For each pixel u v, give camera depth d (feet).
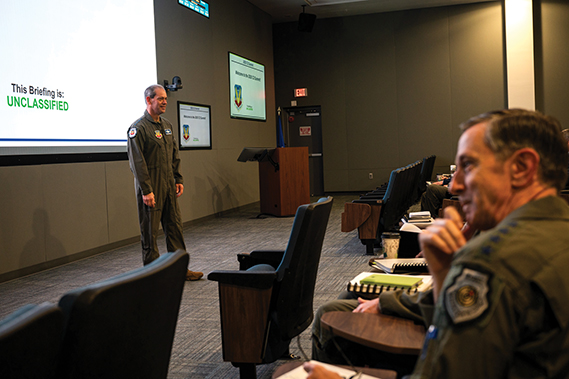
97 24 17.46
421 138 34.91
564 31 31.89
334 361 4.56
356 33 35.53
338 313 4.33
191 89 24.14
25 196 14.58
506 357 2.35
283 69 36.91
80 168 16.75
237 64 29.27
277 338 7.11
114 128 18.30
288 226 22.76
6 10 13.94
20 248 14.40
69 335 2.63
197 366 8.04
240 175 29.58
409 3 33.04
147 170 13.11
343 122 36.19
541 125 2.79
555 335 2.33
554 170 2.79
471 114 33.81
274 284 6.65
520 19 31.94
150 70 20.42
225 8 27.94
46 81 15.28
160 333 3.47
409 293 4.76
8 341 2.25
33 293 12.64
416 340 3.70
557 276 2.36
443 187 18.84
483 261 2.44
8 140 13.97
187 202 23.58
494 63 33.24
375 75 35.40
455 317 2.41
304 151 26.32
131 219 19.42
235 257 16.37
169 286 3.48
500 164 2.80
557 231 2.53
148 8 20.30
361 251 16.53
